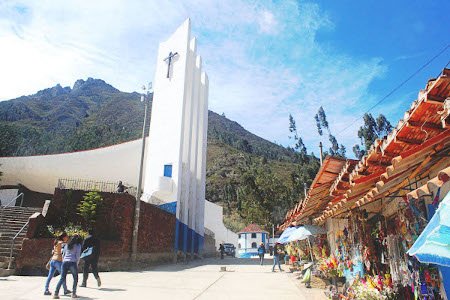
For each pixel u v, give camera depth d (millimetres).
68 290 9617
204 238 39719
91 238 11156
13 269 14414
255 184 56875
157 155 29172
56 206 18703
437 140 4441
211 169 120312
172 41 32188
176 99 29656
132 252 19234
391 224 7500
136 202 20234
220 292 11180
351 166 7141
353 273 10320
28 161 34062
